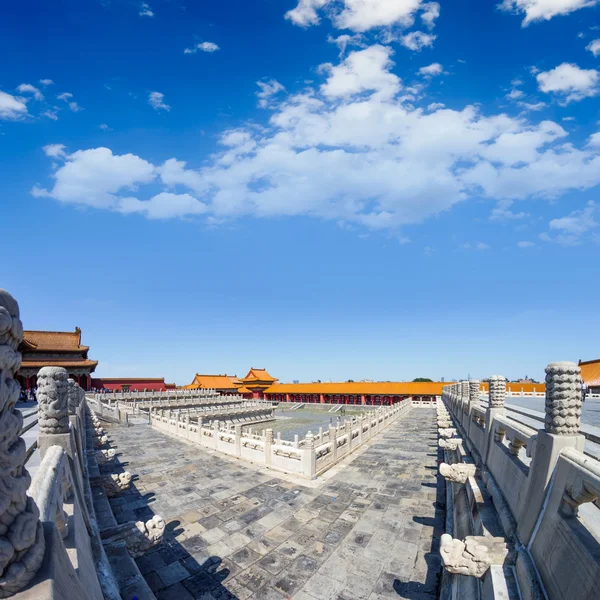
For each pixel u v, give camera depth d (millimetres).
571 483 4535
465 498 9805
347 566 9438
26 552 2289
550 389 5566
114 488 13234
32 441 9672
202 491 14766
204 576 9094
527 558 5301
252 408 51375
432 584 8680
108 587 6020
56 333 56375
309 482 15656
